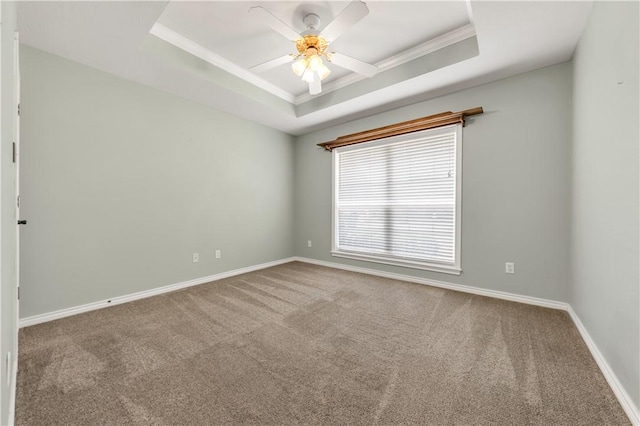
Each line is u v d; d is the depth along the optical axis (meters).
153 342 1.89
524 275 2.63
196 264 3.32
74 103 2.38
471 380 1.48
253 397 1.36
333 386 1.44
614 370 1.40
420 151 3.31
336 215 4.18
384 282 3.36
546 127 2.49
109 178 2.60
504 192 2.72
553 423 1.19
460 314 2.37
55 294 2.30
